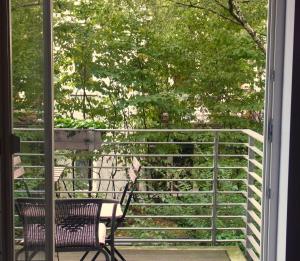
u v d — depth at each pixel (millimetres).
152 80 6344
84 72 6289
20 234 2023
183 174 6070
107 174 6035
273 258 2619
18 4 1949
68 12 6164
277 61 2510
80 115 6383
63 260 3656
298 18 2318
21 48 1979
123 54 6266
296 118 2359
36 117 2074
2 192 1920
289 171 2393
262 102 6242
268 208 2639
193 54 6281
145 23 6230
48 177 2146
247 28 6246
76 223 2672
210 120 6383
